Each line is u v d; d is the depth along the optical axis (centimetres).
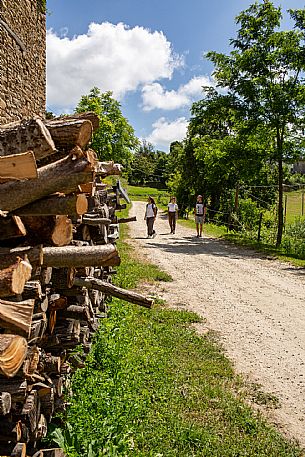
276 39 1820
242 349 646
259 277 1188
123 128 4400
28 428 280
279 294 995
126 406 416
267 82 1872
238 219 2559
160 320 750
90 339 506
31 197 228
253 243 1916
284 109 1828
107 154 4156
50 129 240
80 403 392
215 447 391
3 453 257
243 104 1941
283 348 656
